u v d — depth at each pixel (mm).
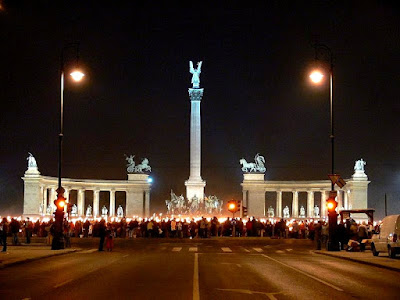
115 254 43688
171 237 69375
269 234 71312
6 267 32344
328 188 105250
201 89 105000
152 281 25484
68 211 54031
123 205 130750
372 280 26562
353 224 52000
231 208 64625
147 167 108000
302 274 28750
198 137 104438
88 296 20891
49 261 36656
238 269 31266
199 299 20188
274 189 105812
